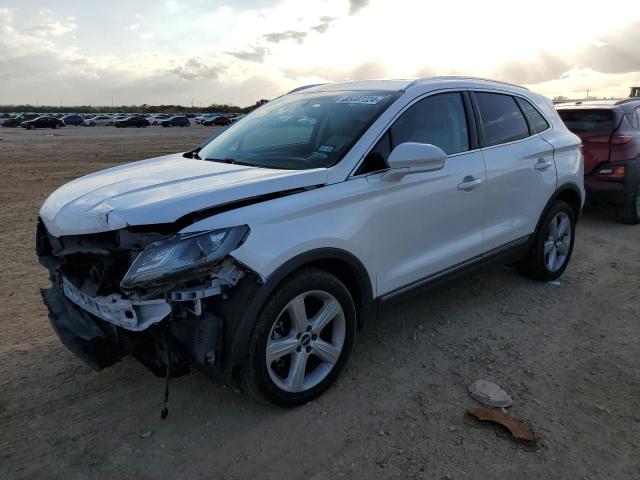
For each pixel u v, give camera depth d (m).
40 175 14.05
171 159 4.14
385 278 3.51
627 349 3.91
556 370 3.61
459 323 4.33
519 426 2.94
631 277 5.47
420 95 3.85
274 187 2.96
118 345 2.79
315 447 2.84
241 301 2.76
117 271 2.78
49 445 2.84
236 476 2.64
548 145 4.91
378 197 3.37
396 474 2.64
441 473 2.64
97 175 3.71
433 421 3.05
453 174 3.89
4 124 65.19
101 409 3.16
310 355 3.24
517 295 4.93
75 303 3.06
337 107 3.88
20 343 3.95
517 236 4.65
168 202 2.70
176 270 2.54
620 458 2.74
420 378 3.51
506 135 4.54
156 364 2.81
